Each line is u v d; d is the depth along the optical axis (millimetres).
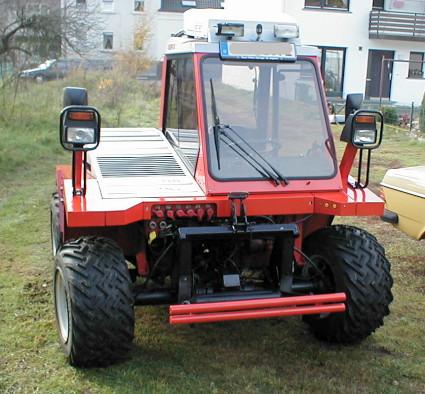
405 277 6234
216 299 4195
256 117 4488
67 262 4129
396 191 6254
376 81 28141
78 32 17703
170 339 4805
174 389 4066
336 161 4562
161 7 38562
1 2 16297
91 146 4555
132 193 4254
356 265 4383
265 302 3979
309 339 4832
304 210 4336
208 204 4184
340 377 4273
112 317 4012
